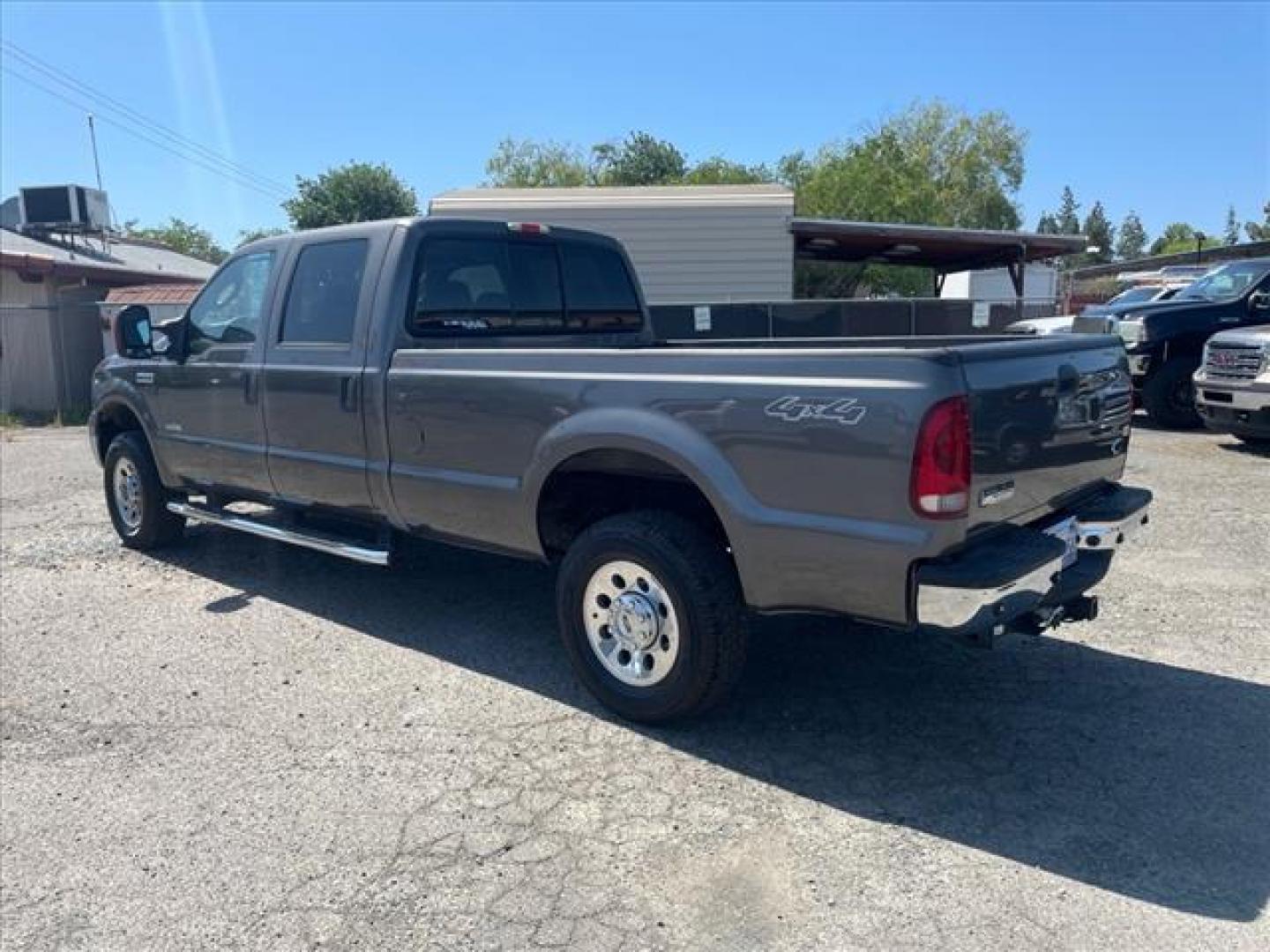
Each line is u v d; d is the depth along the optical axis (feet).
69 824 11.53
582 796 11.85
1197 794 11.64
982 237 56.13
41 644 17.30
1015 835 10.89
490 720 13.94
